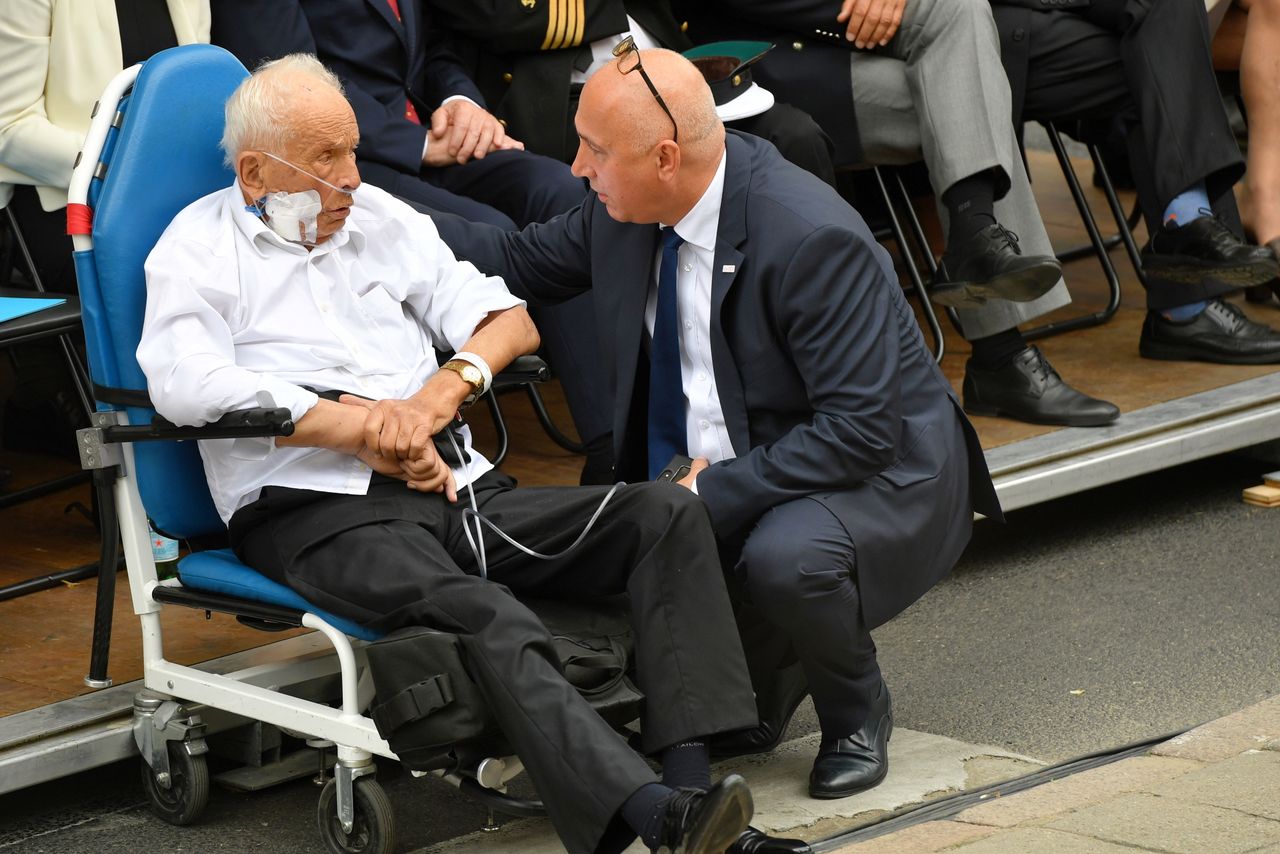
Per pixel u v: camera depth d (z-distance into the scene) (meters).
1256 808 9.88
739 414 11.13
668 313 11.27
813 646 10.84
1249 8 19.23
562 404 18.25
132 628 12.74
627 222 11.12
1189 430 16.53
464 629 9.58
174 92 10.83
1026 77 17.92
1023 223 17.05
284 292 10.83
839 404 10.66
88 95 13.68
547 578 10.57
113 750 11.14
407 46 15.38
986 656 13.91
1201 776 10.51
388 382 11.09
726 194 10.85
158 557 11.44
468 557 10.60
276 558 10.44
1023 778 11.16
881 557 10.84
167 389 10.11
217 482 10.76
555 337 14.20
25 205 14.21
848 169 18.14
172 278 10.32
